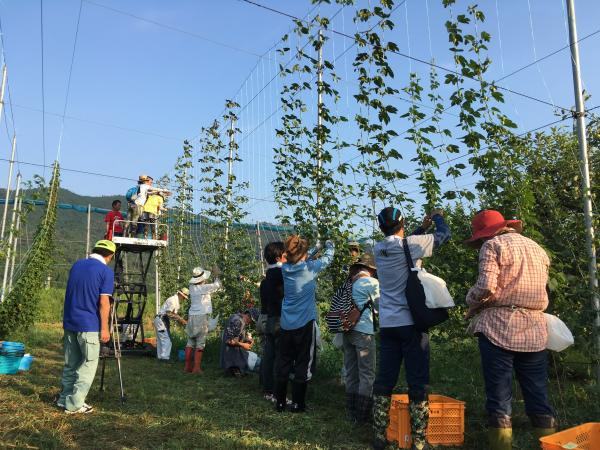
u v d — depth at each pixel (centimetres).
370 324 470
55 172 1205
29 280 1027
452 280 476
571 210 508
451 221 471
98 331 510
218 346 921
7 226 1124
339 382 639
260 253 864
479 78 436
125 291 1016
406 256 395
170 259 1471
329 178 591
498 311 346
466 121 444
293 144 631
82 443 406
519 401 471
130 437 423
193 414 497
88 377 497
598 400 412
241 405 543
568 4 469
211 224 950
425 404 380
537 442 372
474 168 445
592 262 427
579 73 461
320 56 589
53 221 1252
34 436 415
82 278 506
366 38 496
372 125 504
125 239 988
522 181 438
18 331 996
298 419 484
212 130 954
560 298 416
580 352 422
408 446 398
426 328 383
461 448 401
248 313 762
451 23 439
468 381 535
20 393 558
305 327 513
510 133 438
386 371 399
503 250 346
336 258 591
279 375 520
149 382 658
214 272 835
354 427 455
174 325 1305
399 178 511
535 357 347
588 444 310
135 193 1082
